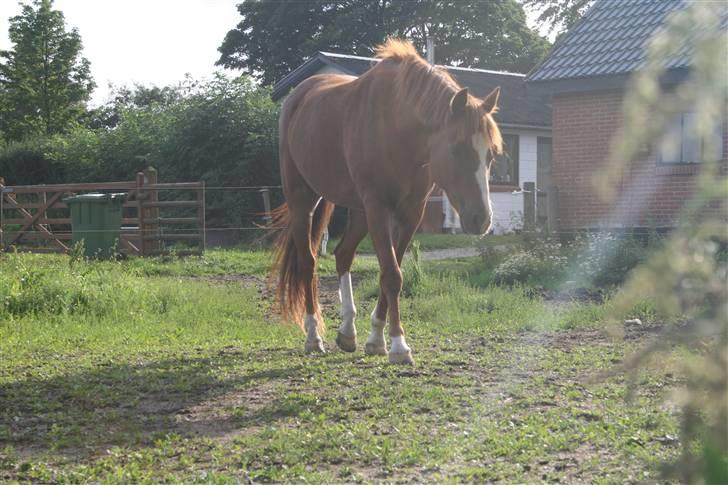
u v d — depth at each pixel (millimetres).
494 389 6188
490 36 48750
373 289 12852
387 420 5312
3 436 5137
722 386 855
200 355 7996
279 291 8266
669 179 15406
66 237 19984
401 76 6832
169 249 18656
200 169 24906
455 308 10867
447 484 3973
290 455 4523
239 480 4172
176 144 24969
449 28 48156
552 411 5426
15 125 47562
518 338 8898
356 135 7234
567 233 14844
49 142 29188
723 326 848
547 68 17469
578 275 13070
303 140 8047
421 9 47281
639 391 5914
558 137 17453
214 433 5152
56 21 47906
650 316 9867
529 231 15016
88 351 8383
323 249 19141
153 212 19156
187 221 18609
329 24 48375
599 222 16500
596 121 16984
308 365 7230
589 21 18719
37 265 15227
